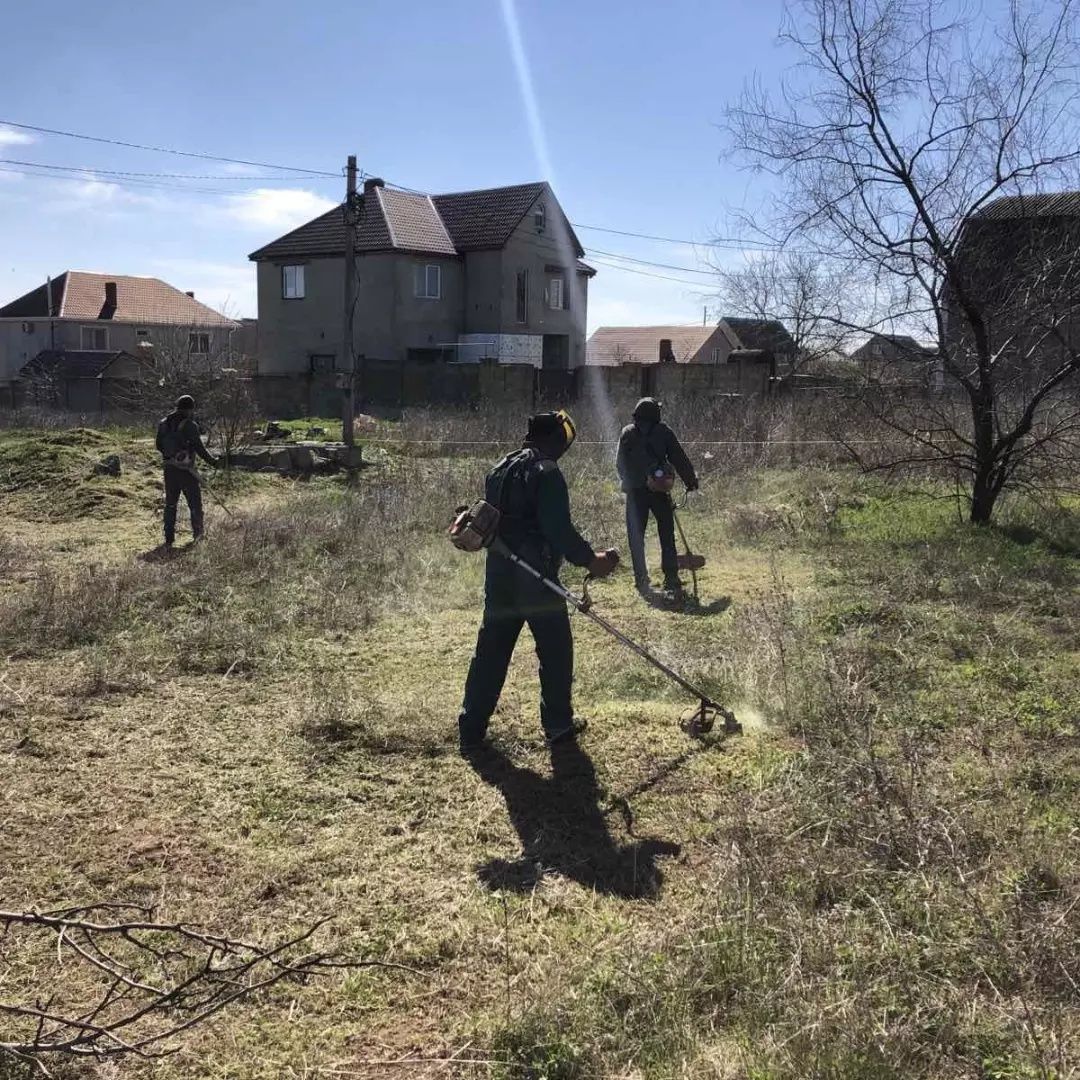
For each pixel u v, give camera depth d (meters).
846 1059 2.51
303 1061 2.73
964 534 9.73
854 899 3.34
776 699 5.32
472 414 24.59
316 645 6.70
